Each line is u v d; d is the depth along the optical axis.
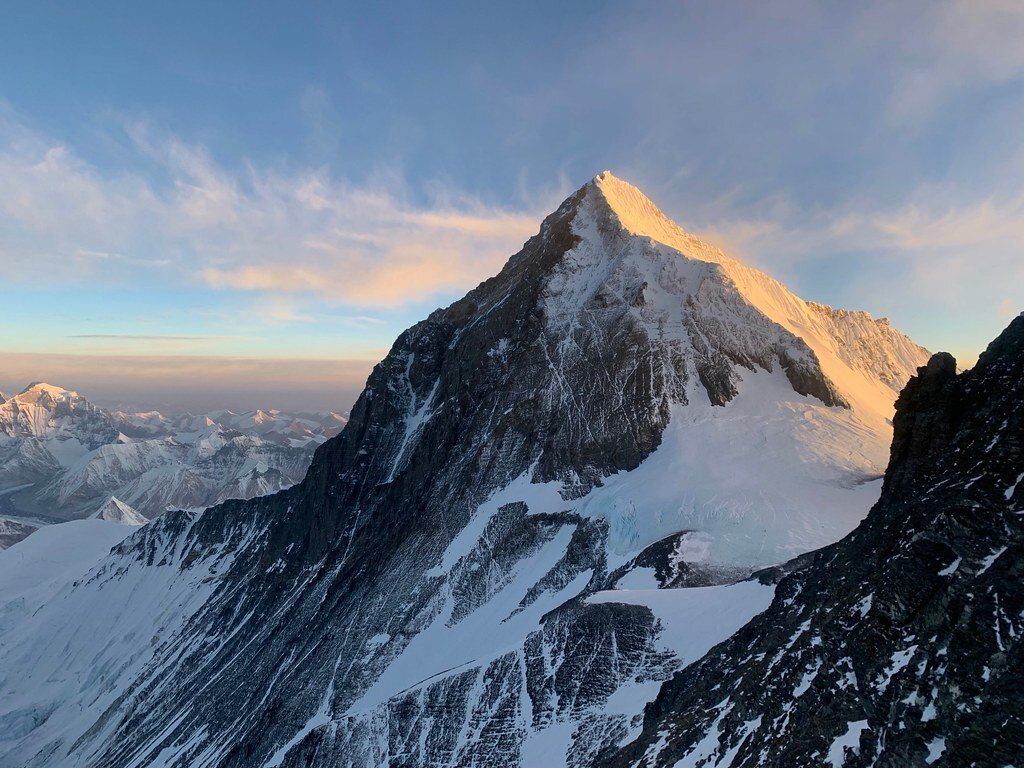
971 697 20.94
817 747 25.50
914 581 26.03
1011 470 25.31
